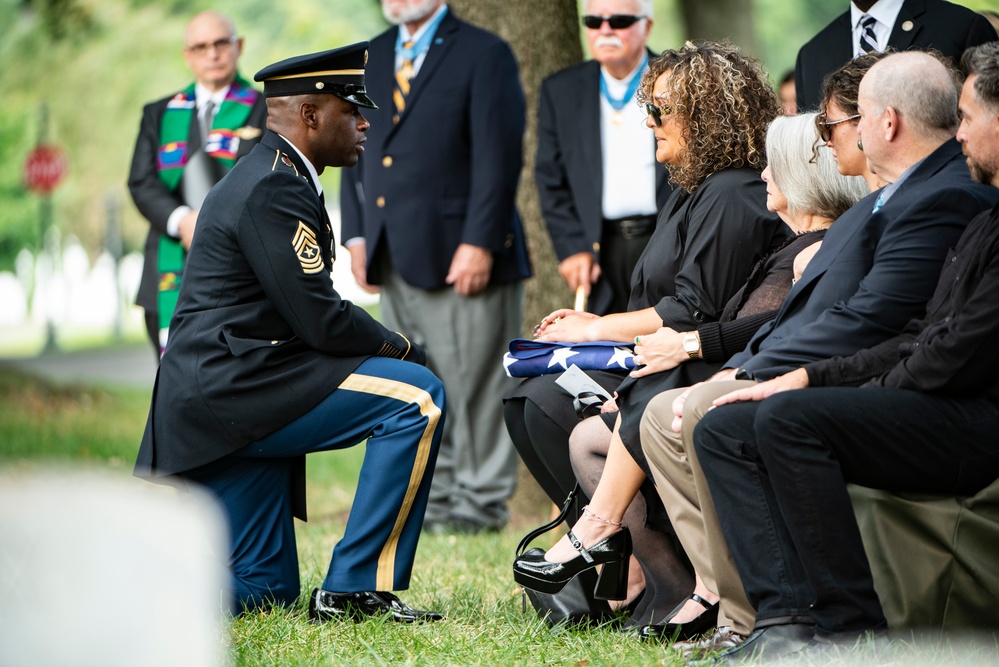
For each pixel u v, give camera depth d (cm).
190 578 654
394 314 1848
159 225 1847
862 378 983
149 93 4594
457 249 1802
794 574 956
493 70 1791
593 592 1157
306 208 1163
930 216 1002
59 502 640
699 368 1136
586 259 1636
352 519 1163
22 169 5034
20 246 5919
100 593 638
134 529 645
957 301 952
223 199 1166
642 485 1138
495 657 1016
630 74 1636
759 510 967
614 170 1636
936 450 948
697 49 1220
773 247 1168
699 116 1193
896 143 1041
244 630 1082
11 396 3791
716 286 1162
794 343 1017
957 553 954
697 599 1089
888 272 1005
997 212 949
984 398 960
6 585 628
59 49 4516
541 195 1688
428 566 1515
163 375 1172
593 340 1236
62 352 5838
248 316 1159
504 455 1848
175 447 1159
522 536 1778
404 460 1156
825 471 935
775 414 943
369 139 1820
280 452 1170
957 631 962
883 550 968
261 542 1202
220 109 1859
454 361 1816
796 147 1136
